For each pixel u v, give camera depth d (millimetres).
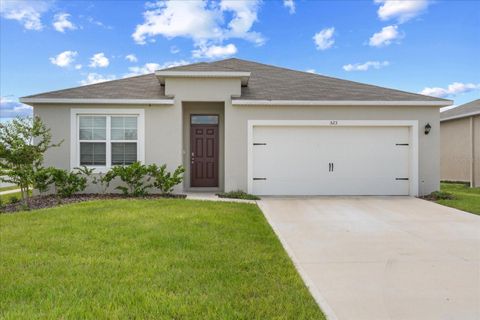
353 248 5164
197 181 11695
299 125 10711
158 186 9969
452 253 4922
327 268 4289
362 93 11500
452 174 17656
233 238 5430
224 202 8820
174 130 10508
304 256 4766
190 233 5598
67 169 10211
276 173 10781
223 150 11633
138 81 12391
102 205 7871
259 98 10688
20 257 4406
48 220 6406
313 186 10828
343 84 12766
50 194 10062
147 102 10234
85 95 10383
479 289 3646
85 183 9906
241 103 10453
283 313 3002
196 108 11586
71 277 3768
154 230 5727
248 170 10617
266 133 10766
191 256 4516
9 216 6789
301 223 6887
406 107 10758
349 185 10844
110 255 4520
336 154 10852
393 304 3285
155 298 3250
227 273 3930
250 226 6281
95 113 10297
